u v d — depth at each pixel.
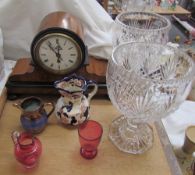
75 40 0.66
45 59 0.69
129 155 0.62
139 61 0.68
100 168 0.58
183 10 1.77
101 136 0.62
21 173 0.56
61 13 0.76
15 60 0.93
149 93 0.53
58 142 0.63
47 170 0.57
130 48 0.66
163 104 0.54
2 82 0.78
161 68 0.68
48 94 0.76
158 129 0.71
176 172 0.60
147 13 0.85
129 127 0.68
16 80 0.74
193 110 0.86
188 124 0.81
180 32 1.46
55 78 0.73
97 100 0.77
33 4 0.84
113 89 0.57
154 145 0.65
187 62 0.61
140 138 0.66
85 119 0.67
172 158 0.64
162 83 0.50
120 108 0.59
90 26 0.87
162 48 0.67
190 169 0.72
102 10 0.95
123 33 0.77
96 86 0.70
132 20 0.85
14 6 0.84
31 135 0.60
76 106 0.65
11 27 0.88
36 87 0.74
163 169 0.59
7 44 0.90
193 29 1.42
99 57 0.82
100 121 0.70
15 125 0.67
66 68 0.70
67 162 0.59
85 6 0.89
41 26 0.72
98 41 0.83
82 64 0.70
